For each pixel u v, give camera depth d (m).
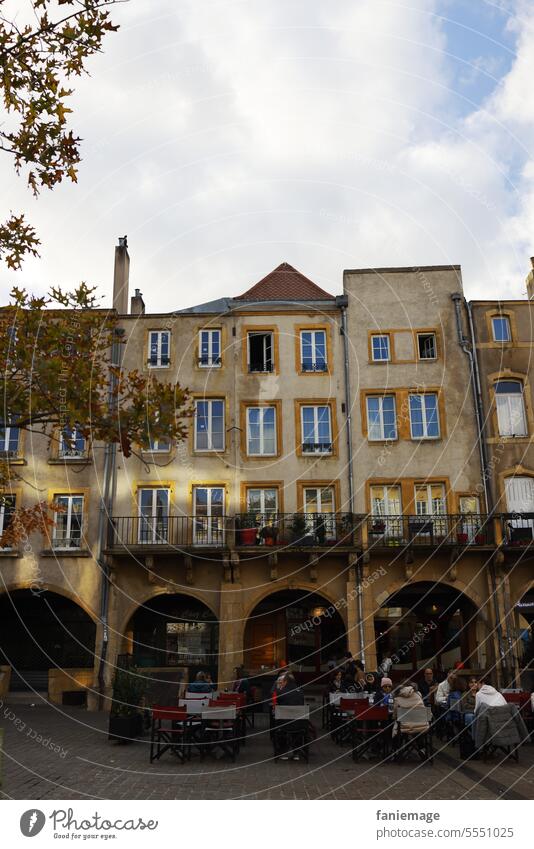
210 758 14.22
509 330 28.19
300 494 26.72
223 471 26.86
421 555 25.41
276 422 27.45
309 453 27.05
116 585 25.52
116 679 16.70
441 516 25.78
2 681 25.16
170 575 25.55
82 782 11.60
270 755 14.65
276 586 25.30
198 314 28.47
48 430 26.92
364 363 27.97
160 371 27.97
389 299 28.62
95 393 11.69
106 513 26.03
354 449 27.02
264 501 26.81
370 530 25.59
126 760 13.82
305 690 26.22
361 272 29.00
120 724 15.91
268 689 23.66
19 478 14.35
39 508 13.04
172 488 26.64
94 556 25.81
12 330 12.30
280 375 27.92
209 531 26.14
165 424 11.86
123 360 28.05
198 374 27.92
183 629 26.92
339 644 27.33
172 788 11.24
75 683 25.33
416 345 28.08
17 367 11.75
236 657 24.50
